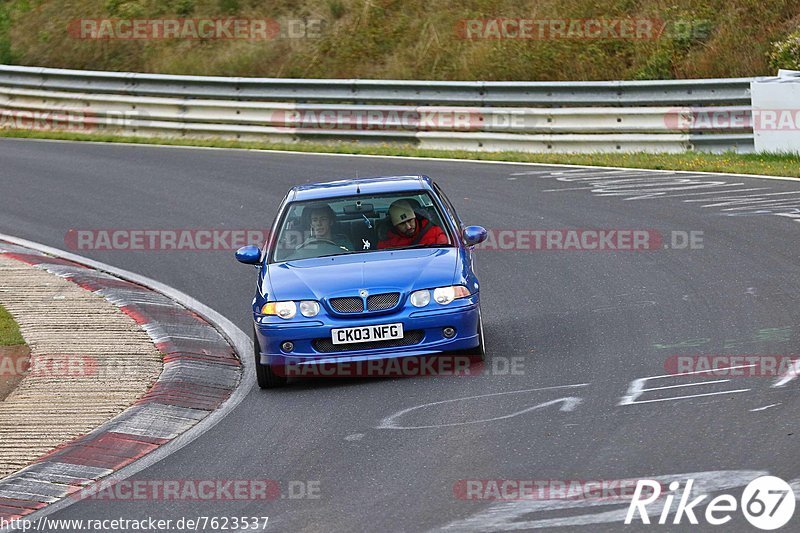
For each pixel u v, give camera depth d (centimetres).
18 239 5378
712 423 2350
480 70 8731
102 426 2752
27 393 3048
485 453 2302
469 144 7288
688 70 8106
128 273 4722
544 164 6650
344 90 7762
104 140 8144
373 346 2983
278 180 6450
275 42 9569
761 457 2106
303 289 3030
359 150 7344
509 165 6675
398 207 3309
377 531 1920
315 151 7400
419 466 2259
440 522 1933
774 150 6359
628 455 2198
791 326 3170
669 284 3869
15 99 8775
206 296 4306
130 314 3903
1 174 7038
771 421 2322
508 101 7344
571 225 4997
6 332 3675
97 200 6188
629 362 2950
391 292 2989
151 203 6050
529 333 3394
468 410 2634
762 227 4631
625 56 8450
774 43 7881
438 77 8862
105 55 9812
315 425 2650
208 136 8056
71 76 8481
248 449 2517
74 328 3719
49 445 2631
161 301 4184
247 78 7950
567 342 3238
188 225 5522
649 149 6856
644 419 2428
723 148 6662
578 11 8950
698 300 3603
